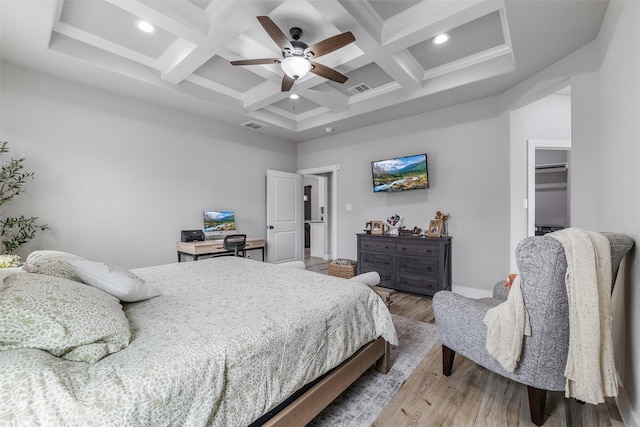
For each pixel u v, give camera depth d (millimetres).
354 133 5074
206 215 4418
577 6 1986
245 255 4871
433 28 2361
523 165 3410
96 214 3350
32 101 2924
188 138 4219
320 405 1443
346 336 1620
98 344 992
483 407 1646
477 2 2094
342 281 2070
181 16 2301
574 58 2520
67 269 1541
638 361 1395
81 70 2945
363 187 4961
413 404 1676
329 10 2152
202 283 2006
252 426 1156
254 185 5199
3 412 694
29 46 2535
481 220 3697
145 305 1545
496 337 1493
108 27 2627
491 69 3027
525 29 2230
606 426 1493
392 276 4133
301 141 5914
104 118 3410
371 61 2912
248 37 2746
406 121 4398
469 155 3789
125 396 811
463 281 3859
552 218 6344
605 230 2070
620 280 1652
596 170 2316
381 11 2396
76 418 727
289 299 1651
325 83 3742
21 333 889
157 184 3887
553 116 3506
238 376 1073
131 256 3633
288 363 1275
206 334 1175
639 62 1424
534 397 1479
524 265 1380
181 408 902
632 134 1526
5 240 2787
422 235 4066
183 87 3549
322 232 7082
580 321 1274
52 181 3047
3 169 2736
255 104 4047
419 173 4129
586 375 1264
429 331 2707
